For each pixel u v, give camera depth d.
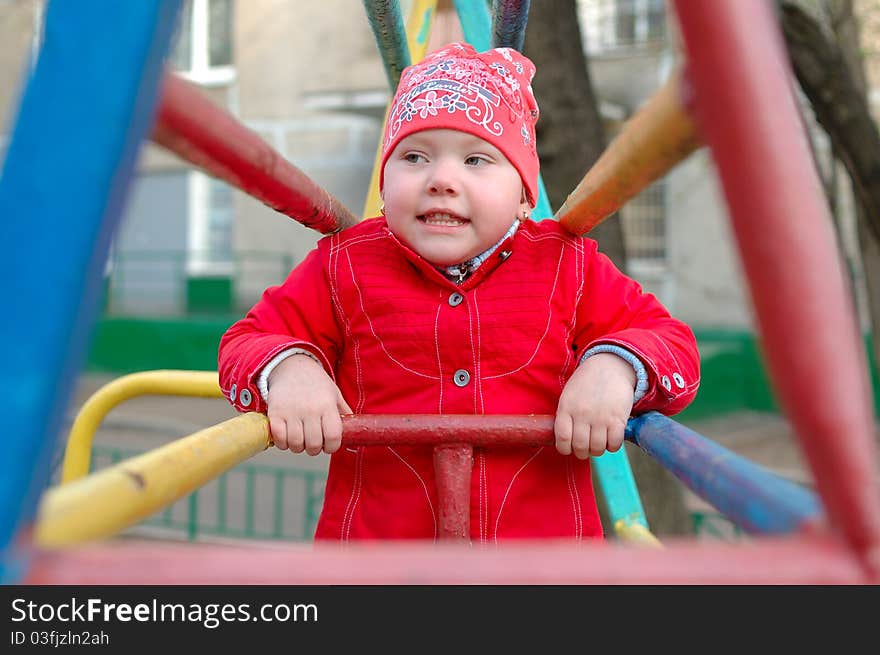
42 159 0.41
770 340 0.43
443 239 1.07
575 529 1.12
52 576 0.39
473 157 1.08
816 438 0.42
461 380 1.13
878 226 2.38
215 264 12.07
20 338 0.40
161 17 0.42
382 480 1.13
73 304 0.40
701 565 0.40
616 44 9.41
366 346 1.16
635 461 2.70
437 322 1.13
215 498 5.64
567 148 2.60
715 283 9.95
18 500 0.39
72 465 1.49
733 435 7.73
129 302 12.16
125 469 0.50
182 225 12.25
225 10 11.22
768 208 0.42
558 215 1.16
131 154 0.42
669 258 10.12
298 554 0.41
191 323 10.27
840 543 0.41
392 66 1.26
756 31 0.43
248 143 0.66
